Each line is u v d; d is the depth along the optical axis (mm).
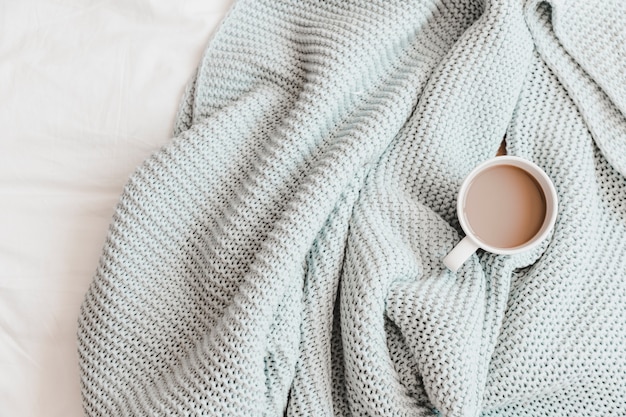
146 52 1041
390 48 1019
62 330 979
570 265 953
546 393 952
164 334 957
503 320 954
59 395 968
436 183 990
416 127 994
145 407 919
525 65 1007
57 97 1027
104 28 1048
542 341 940
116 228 969
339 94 990
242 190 979
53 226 1001
